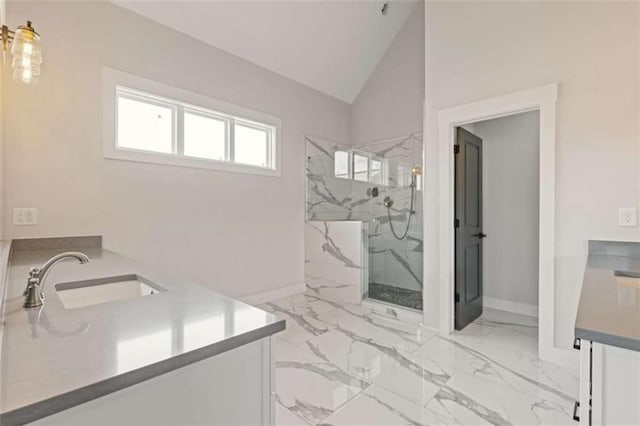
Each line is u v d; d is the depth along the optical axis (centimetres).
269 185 372
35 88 218
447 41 284
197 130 318
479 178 338
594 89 214
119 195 258
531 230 338
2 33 146
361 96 470
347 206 470
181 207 296
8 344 75
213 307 106
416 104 413
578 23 221
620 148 206
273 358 95
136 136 278
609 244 209
